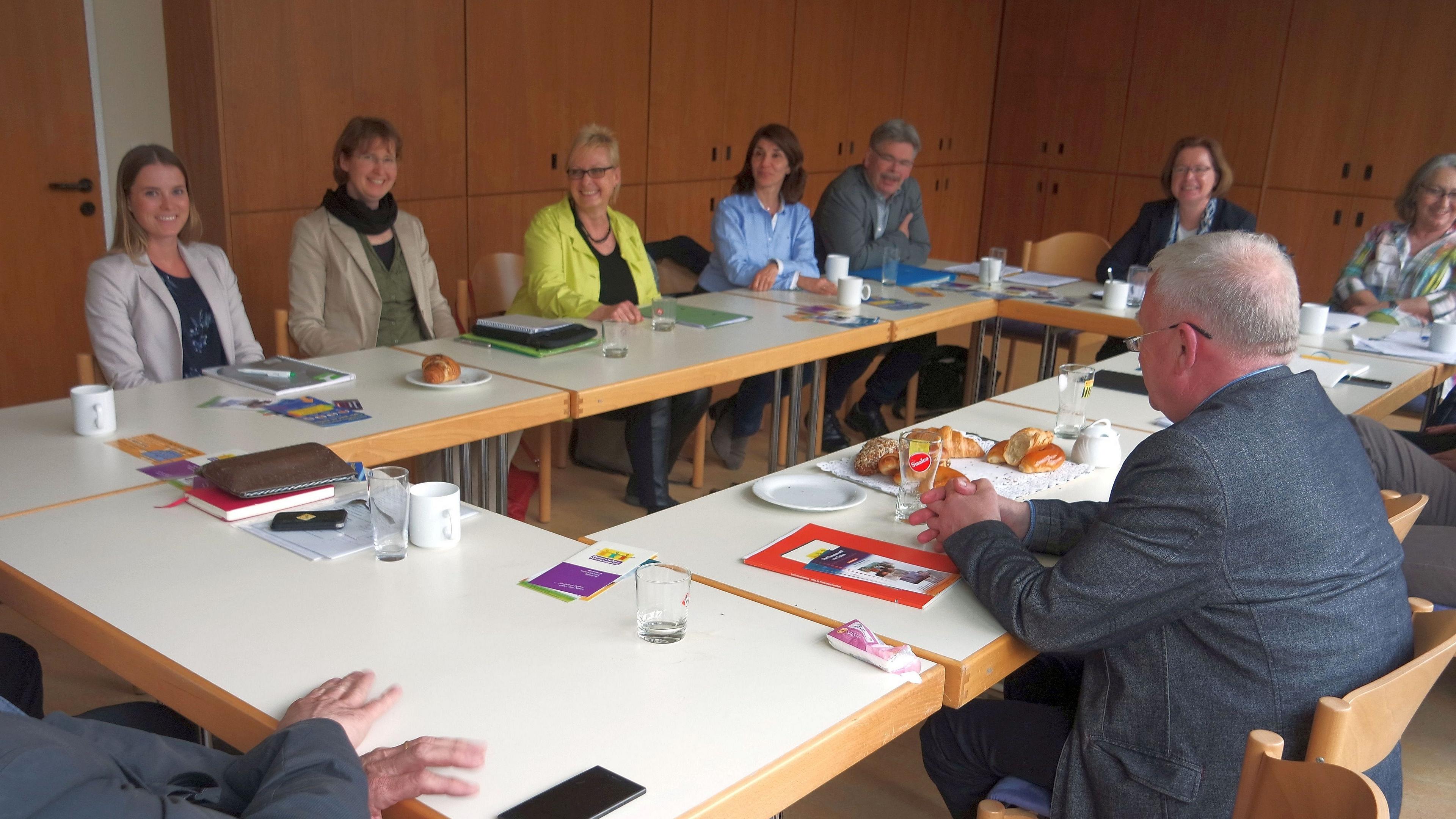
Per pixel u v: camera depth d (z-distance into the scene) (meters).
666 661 1.29
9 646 1.67
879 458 1.97
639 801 1.02
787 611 1.45
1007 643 1.39
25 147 4.00
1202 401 1.46
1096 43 7.19
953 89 7.37
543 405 2.39
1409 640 1.38
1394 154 6.18
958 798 1.65
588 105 5.25
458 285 3.62
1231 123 6.74
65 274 4.20
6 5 3.86
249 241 4.20
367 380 2.50
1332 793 1.02
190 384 2.42
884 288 3.96
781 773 1.09
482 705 1.18
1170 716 1.35
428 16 4.54
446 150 4.75
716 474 3.96
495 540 1.65
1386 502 1.76
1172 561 1.30
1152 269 1.50
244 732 1.15
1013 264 7.92
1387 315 3.77
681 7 5.53
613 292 3.50
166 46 4.13
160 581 1.46
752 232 4.03
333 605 1.40
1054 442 2.23
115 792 0.87
